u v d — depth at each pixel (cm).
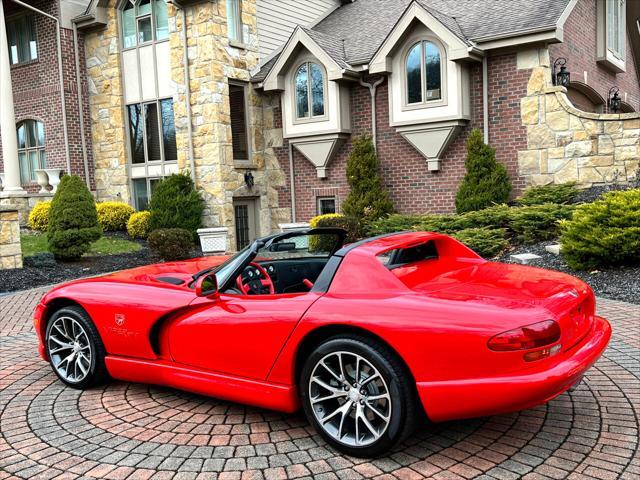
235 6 1373
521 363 278
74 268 1065
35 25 1558
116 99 1524
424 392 289
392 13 1470
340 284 335
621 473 282
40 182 1512
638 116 990
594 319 358
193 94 1341
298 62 1334
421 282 337
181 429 357
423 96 1185
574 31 1284
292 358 333
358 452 309
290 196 1431
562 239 804
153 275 473
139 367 407
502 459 301
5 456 326
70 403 410
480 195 1107
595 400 376
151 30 1457
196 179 1359
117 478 297
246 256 385
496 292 315
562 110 1070
